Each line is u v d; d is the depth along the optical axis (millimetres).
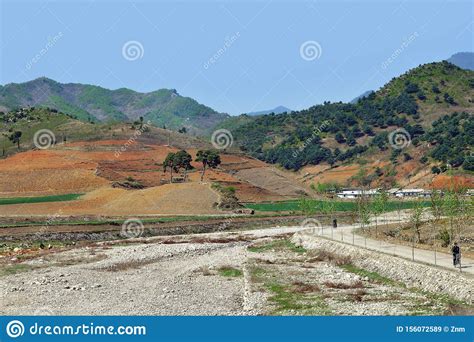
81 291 52094
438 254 62000
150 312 43594
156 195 158125
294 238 98250
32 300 47875
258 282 56188
